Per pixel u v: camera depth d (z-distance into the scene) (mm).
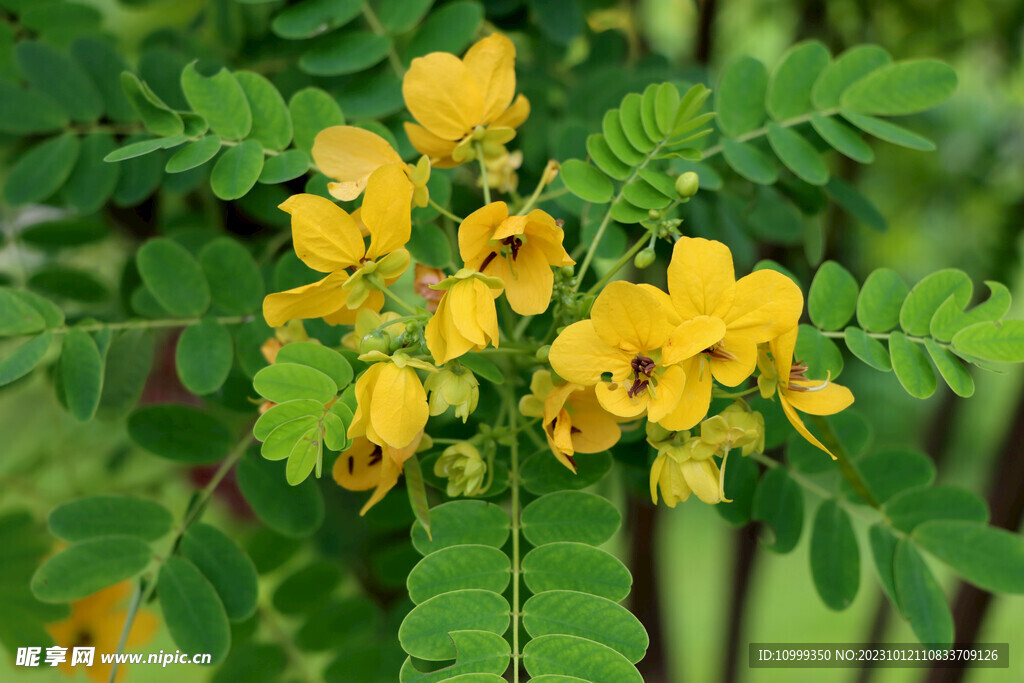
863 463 843
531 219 754
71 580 806
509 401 801
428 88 787
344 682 855
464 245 758
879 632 1260
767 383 770
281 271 822
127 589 891
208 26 906
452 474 779
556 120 883
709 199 873
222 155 793
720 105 837
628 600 1147
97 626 886
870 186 1262
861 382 1225
